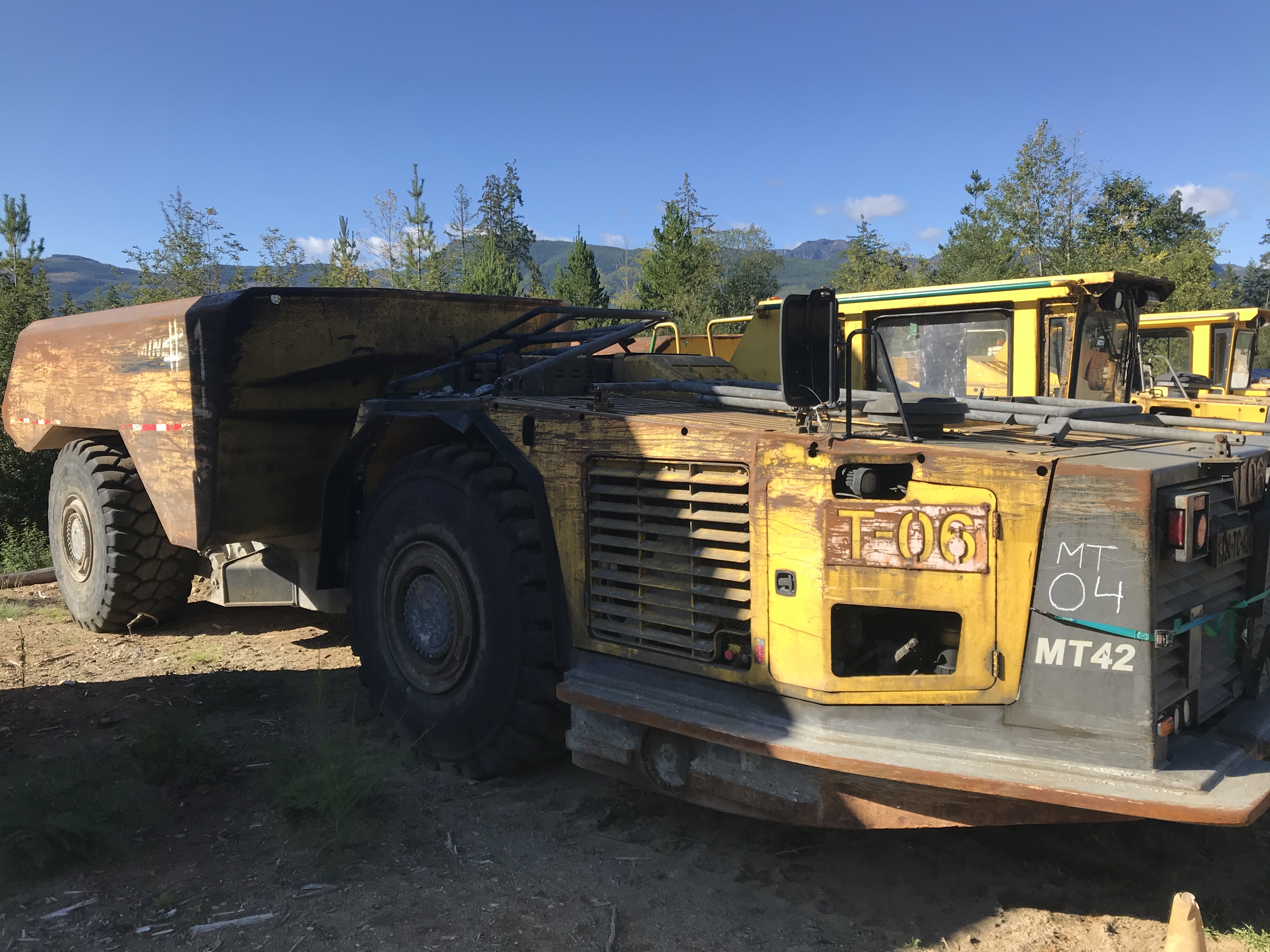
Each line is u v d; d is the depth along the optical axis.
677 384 4.13
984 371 7.18
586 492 3.55
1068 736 2.62
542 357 4.93
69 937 2.75
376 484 4.79
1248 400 8.69
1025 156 32.84
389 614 4.19
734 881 3.08
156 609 6.27
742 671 3.09
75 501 6.28
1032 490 2.63
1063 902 2.96
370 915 2.85
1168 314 11.01
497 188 82.00
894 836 3.40
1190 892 3.01
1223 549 2.88
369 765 3.75
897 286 50.56
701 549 3.20
